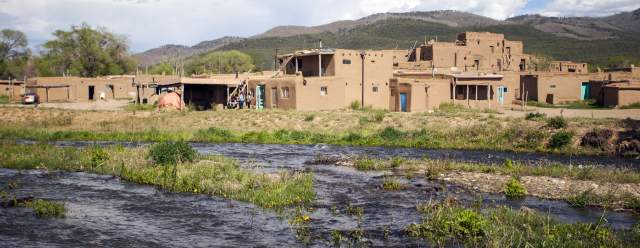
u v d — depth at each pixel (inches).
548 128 1379.2
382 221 640.4
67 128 1646.2
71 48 3833.7
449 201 719.7
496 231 560.7
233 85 2112.5
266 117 1726.1
